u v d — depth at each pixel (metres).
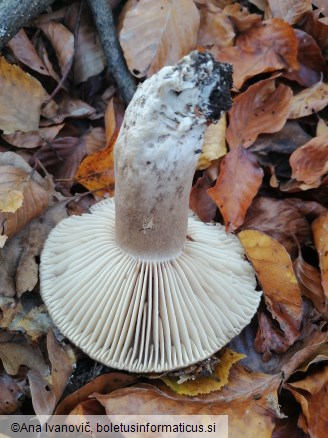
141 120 0.15
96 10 0.27
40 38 0.28
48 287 0.20
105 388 0.19
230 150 0.26
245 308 0.20
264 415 0.19
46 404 0.18
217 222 0.25
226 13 0.29
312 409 0.19
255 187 0.25
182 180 0.16
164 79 0.15
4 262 0.21
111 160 0.25
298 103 0.28
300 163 0.26
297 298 0.22
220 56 0.28
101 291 0.18
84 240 0.20
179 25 0.27
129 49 0.27
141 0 0.27
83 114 0.27
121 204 0.17
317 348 0.20
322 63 0.29
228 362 0.20
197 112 0.15
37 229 0.23
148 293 0.18
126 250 0.19
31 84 0.26
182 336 0.18
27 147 0.25
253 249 0.23
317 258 0.25
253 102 0.27
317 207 0.25
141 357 0.18
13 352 0.20
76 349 0.20
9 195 0.22
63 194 0.25
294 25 0.29
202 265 0.19
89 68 0.28
